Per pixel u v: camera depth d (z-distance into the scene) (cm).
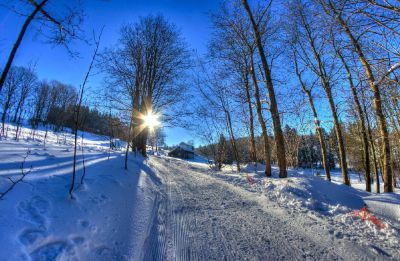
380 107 676
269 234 417
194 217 495
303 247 370
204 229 434
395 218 515
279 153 1086
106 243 334
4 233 262
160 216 489
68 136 2631
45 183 426
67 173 523
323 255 346
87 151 1148
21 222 293
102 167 712
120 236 366
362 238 401
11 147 694
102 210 420
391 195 691
